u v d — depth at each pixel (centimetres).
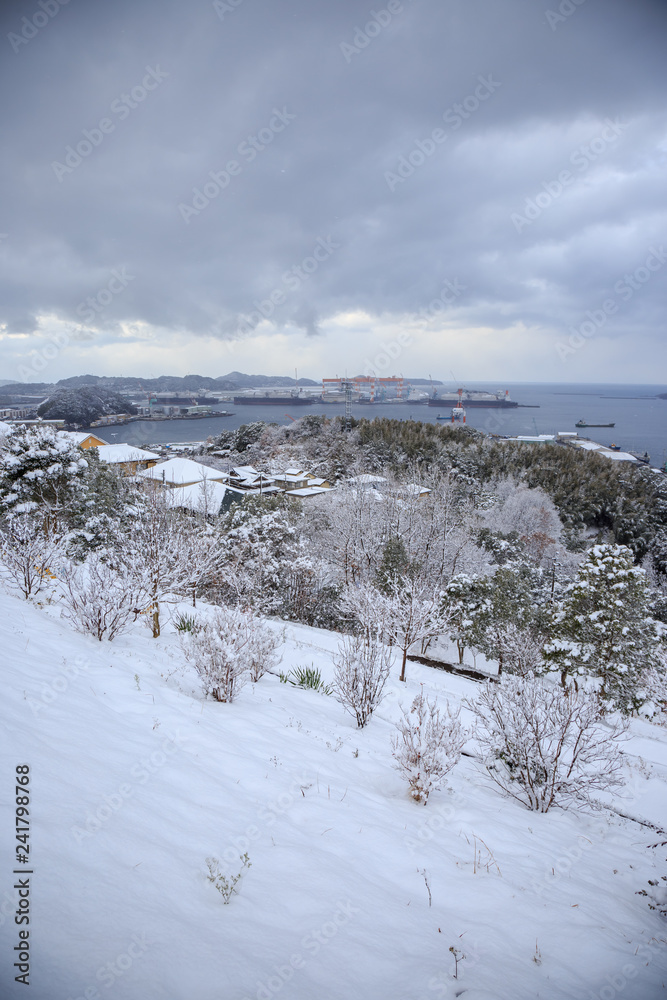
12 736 347
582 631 1655
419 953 258
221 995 197
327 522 3312
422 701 566
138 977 191
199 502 2806
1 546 1030
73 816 276
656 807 689
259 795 408
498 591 2150
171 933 219
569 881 393
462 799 548
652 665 1675
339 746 611
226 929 235
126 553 1052
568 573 3788
